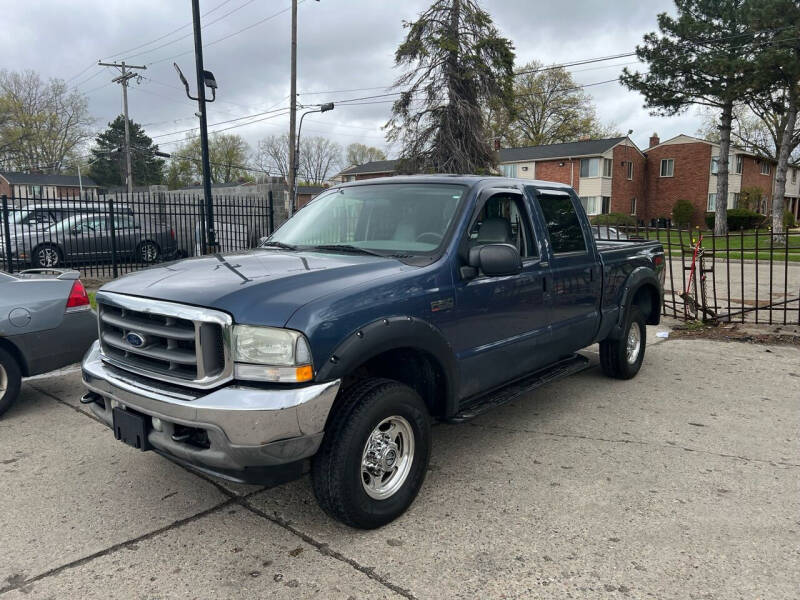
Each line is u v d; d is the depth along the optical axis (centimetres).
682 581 280
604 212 4531
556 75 5794
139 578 283
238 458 276
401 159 2684
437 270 355
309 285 306
